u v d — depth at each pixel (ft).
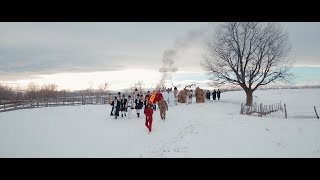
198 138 54.95
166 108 78.95
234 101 151.94
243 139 53.93
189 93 130.52
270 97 183.32
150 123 63.77
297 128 63.41
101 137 60.70
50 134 64.85
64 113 110.42
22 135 63.98
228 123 69.00
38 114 107.65
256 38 134.31
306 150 47.80
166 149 48.75
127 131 65.82
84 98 183.93
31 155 48.16
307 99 171.53
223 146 49.93
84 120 86.69
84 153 48.91
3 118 94.27
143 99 105.60
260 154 45.80
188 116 85.25
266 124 67.67
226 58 137.28
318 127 64.34
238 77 135.33
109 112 110.93
